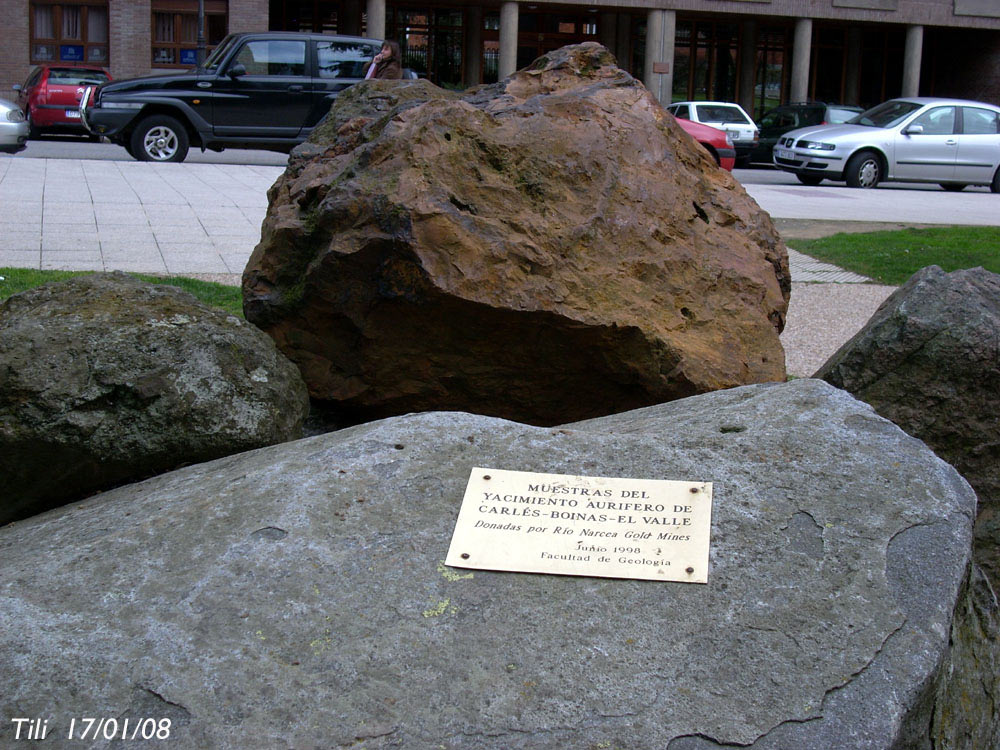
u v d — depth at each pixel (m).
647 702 2.29
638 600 2.55
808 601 2.53
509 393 4.62
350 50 18.36
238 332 4.16
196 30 29.56
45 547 2.91
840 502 2.83
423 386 4.61
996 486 4.12
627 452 3.06
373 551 2.70
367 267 4.28
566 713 2.27
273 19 32.16
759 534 2.73
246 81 17.94
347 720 2.26
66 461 3.67
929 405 4.16
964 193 20.50
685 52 34.31
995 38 34.31
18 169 14.87
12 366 3.66
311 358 4.75
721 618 2.49
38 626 2.48
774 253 5.51
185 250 9.50
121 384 3.72
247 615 2.51
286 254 4.69
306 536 2.74
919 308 4.20
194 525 2.83
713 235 5.04
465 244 4.19
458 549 2.71
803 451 3.04
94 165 16.25
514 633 2.46
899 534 2.71
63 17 29.11
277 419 3.99
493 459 3.03
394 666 2.38
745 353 4.64
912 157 20.53
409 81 5.79
